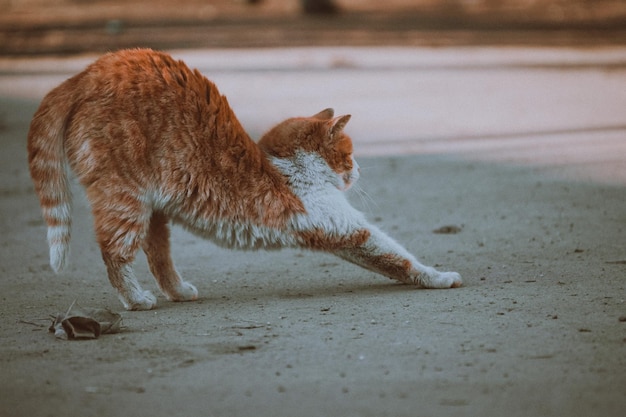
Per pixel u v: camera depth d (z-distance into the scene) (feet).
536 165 50.11
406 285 28.91
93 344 22.50
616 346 20.77
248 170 27.45
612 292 26.00
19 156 59.98
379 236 28.50
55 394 18.53
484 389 18.17
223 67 97.35
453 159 52.80
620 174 46.73
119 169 26.27
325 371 19.53
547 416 16.78
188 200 27.07
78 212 45.44
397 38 121.90
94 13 155.02
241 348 21.52
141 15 151.33
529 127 62.90
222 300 27.86
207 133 26.96
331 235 28.17
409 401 17.60
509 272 29.55
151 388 18.76
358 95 79.10
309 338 22.25
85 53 108.58
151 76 26.84
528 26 131.95
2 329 24.64
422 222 38.83
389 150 56.13
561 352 20.40
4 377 19.83
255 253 35.09
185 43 116.47
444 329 22.59
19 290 30.30
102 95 26.48
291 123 29.40
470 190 44.62
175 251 36.14
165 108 26.66
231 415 17.12
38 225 42.32
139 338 22.99
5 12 158.81
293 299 27.27
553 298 25.50
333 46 115.24
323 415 16.99
